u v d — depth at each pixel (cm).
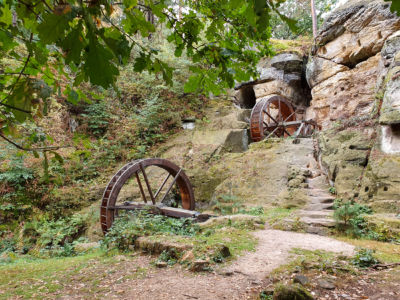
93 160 1338
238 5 89
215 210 1008
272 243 560
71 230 1005
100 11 89
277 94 1700
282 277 384
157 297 346
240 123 1506
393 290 320
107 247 624
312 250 504
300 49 1744
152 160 1012
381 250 491
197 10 162
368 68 1209
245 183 1057
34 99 121
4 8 104
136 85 1527
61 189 1156
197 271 428
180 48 161
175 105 1606
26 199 1103
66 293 375
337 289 333
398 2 58
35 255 832
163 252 506
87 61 78
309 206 850
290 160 1106
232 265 442
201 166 1259
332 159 949
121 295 358
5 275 469
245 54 172
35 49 111
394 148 778
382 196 731
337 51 1331
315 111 1482
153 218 700
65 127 1330
